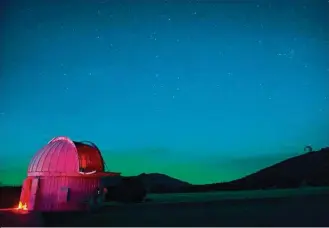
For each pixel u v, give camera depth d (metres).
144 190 14.98
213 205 13.33
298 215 10.80
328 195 15.27
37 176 14.27
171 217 10.90
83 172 14.09
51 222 10.70
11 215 12.02
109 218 11.02
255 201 14.15
